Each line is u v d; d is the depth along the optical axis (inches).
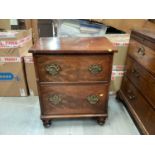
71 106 49.9
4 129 51.3
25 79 65.9
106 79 46.2
